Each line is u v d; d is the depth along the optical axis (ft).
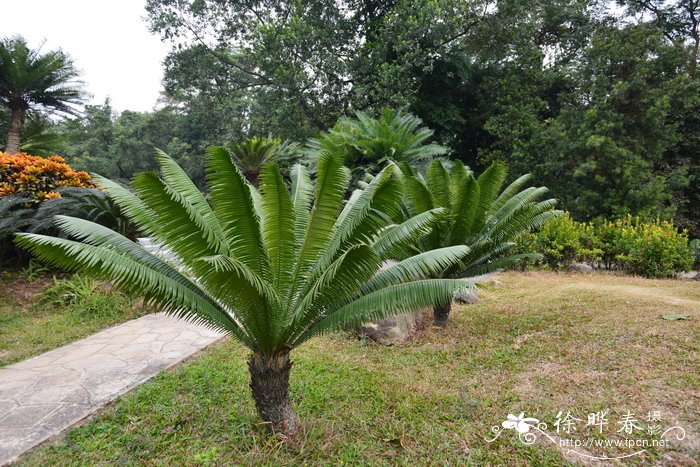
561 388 11.81
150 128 91.71
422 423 10.48
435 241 17.72
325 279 8.13
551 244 33.65
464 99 64.23
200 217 8.43
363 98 51.93
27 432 10.03
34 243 7.49
